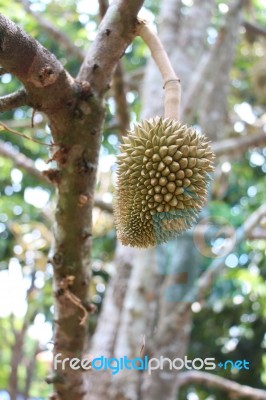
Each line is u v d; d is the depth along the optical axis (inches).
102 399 173.0
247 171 345.4
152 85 211.5
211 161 86.4
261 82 320.5
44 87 82.2
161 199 81.7
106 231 311.6
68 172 90.7
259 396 214.4
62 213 93.8
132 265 206.5
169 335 197.5
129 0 88.4
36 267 289.4
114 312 205.8
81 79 87.9
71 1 302.5
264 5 314.5
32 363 281.6
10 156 201.8
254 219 216.5
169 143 83.4
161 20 242.7
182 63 228.5
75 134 88.6
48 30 230.7
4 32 74.7
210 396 338.0
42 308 277.9
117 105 161.2
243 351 344.2
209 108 230.1
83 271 98.9
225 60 226.7
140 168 84.0
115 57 89.4
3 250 313.1
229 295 284.2
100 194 272.7
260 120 311.9
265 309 306.5
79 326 103.9
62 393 111.1
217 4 304.2
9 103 83.9
